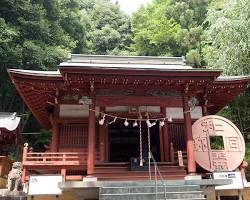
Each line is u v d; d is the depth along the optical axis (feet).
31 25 92.68
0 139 55.67
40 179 39.19
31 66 91.25
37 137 99.60
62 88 46.57
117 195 34.88
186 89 45.75
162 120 51.16
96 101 45.34
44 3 106.01
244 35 64.03
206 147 45.57
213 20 75.46
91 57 55.06
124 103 45.85
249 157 64.80
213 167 44.52
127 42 185.68
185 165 46.85
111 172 42.93
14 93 92.68
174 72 43.01
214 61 76.28
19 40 90.89
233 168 44.70
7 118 60.90
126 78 43.34
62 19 118.01
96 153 48.32
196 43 120.67
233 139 46.32
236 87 50.31
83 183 36.27
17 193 39.14
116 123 56.44
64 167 42.70
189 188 36.91
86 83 44.47
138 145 67.92
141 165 42.98
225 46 67.21
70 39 114.32
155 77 43.52
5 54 82.89
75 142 50.31
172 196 35.27
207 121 47.06
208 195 40.55
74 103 50.47
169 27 129.18
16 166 42.19
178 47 129.08
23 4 92.12
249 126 75.56
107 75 42.75
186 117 45.06
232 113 78.38
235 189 41.37
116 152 68.74
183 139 52.80
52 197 40.32
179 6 136.56
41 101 52.90
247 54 66.13
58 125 50.62
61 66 40.93
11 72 43.50
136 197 34.88
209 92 51.67
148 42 138.62
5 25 84.07
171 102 46.83
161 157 50.93
